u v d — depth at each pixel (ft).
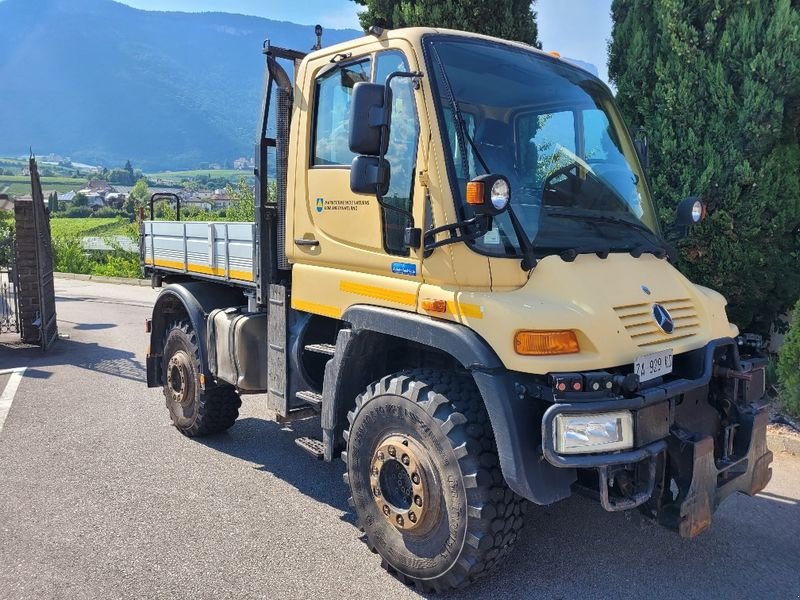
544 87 13.62
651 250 13.07
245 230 17.12
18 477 17.02
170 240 21.81
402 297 12.07
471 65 12.55
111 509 15.15
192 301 19.53
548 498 10.25
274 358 16.10
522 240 11.12
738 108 21.34
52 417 22.41
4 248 40.75
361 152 11.22
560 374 9.92
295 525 14.46
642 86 23.59
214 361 18.54
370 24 29.12
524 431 10.25
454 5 25.93
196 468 17.83
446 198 11.34
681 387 11.00
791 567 12.75
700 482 10.80
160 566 12.63
